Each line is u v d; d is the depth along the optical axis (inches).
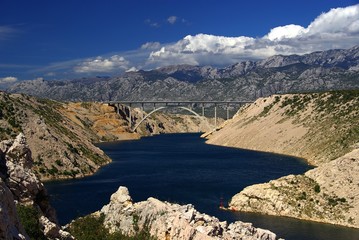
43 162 5172.2
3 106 5728.3
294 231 2960.1
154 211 1817.2
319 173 3693.4
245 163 6505.9
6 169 1369.3
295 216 3334.2
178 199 3924.7
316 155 6633.9
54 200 3853.3
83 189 4397.1
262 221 3213.6
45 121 6456.7
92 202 3786.9
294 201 3437.5
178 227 1684.3
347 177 3558.1
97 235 1793.8
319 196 3454.7
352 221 3157.0
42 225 1321.4
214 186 4557.1
